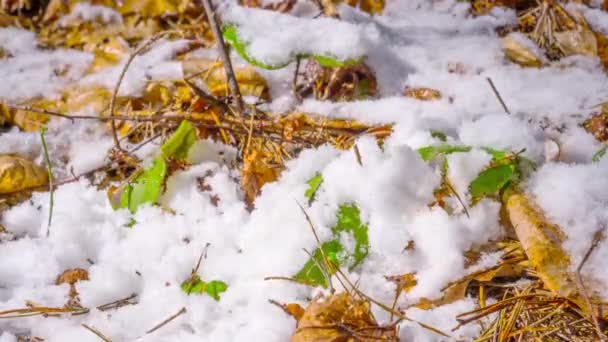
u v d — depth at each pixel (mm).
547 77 1192
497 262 1022
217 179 1082
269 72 1175
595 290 979
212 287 1021
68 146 1153
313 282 1011
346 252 1021
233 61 1184
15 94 1196
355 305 974
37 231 1080
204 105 1122
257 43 1122
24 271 1043
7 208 1098
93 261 1056
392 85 1181
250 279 1021
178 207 1071
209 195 1078
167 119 1120
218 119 1118
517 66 1210
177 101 1162
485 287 1022
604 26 1251
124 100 1180
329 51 1132
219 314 1008
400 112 1128
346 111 1137
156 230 1058
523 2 1295
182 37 1257
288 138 1115
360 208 1032
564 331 986
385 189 1030
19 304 1020
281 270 1015
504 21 1271
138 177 1080
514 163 1044
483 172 1033
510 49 1226
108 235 1064
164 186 1074
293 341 970
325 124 1118
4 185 1102
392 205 1030
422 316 994
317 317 970
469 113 1131
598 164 1055
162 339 996
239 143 1125
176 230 1058
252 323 990
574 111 1142
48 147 1150
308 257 1016
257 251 1030
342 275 1005
